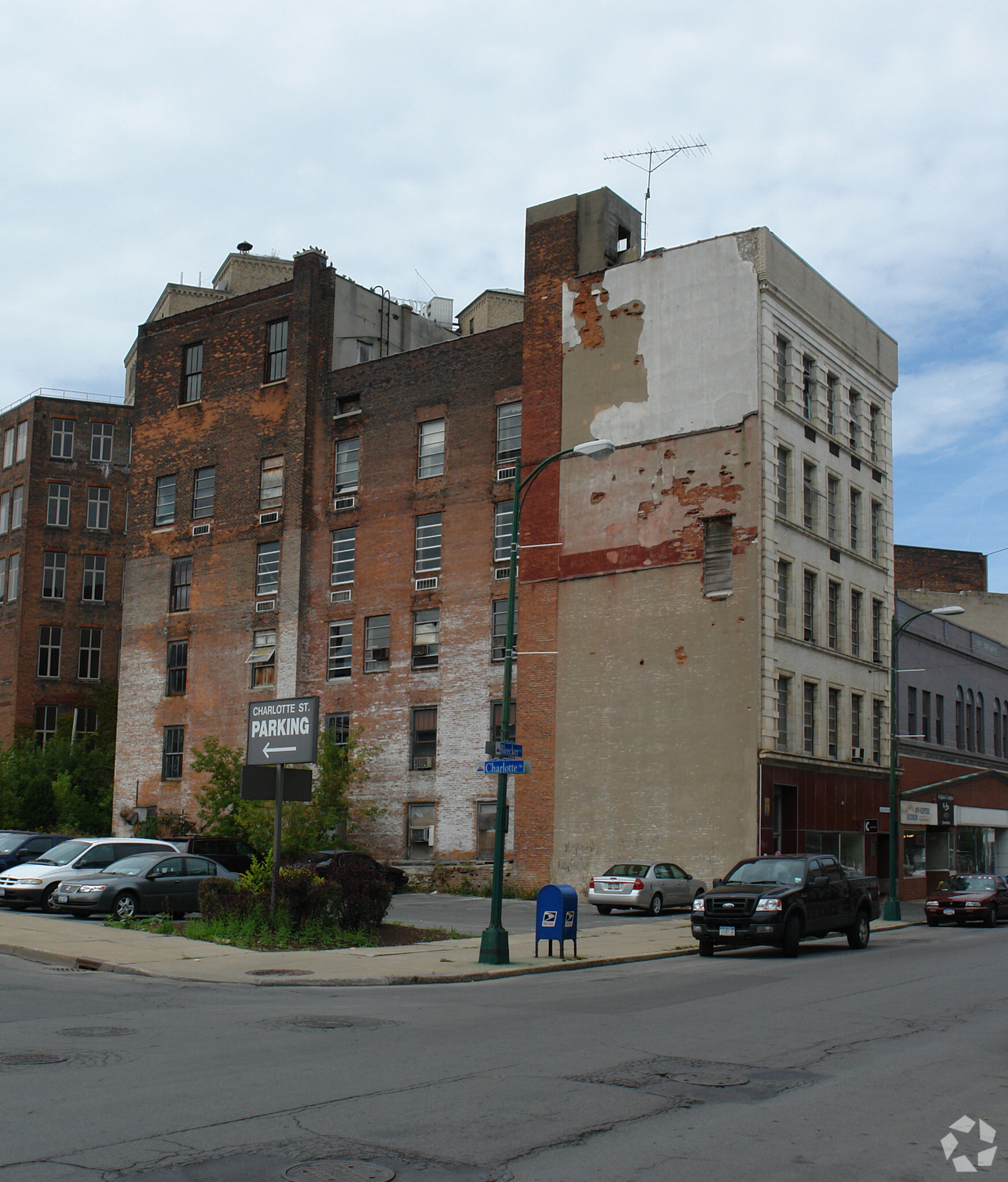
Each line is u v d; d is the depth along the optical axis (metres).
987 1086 10.43
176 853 28.64
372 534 50.66
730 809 38.06
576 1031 13.10
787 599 40.50
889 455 49.38
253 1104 8.95
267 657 52.31
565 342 45.00
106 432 69.94
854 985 18.61
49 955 20.17
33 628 66.62
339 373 53.47
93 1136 7.89
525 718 43.56
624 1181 7.29
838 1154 8.06
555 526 44.16
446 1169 7.38
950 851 52.47
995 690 61.03
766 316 40.78
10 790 55.25
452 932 26.38
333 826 46.69
